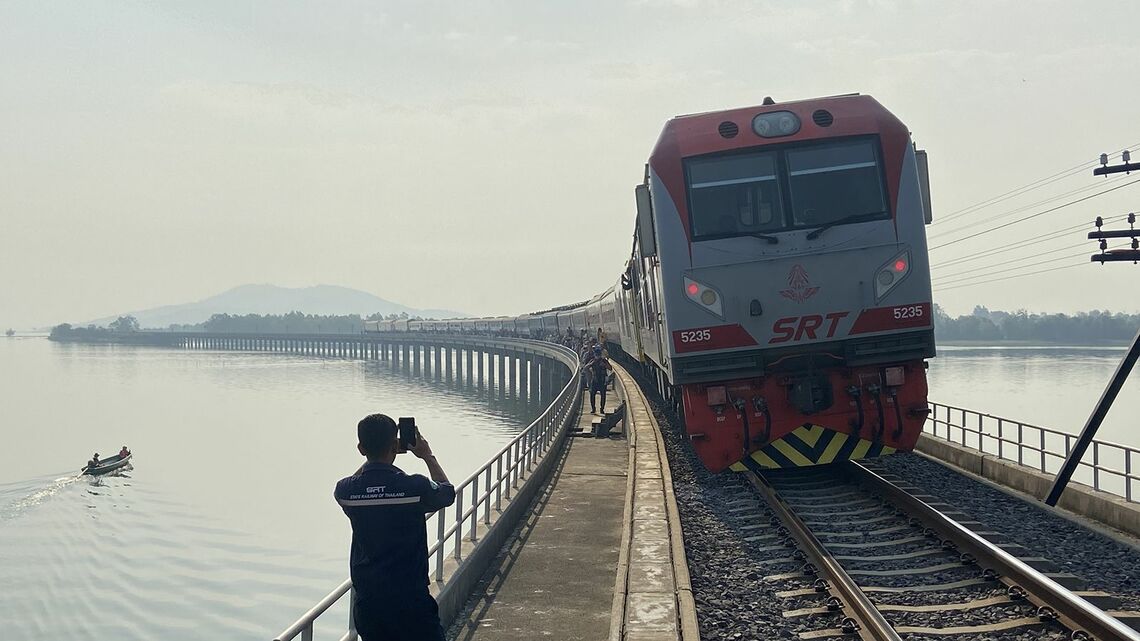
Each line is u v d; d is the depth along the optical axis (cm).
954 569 963
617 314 3734
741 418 1312
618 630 771
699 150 1299
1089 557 1020
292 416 8700
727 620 840
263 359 19962
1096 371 13175
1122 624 701
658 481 1486
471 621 876
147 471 5666
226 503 4619
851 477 1488
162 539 3778
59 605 2808
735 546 1120
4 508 4469
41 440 7231
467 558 965
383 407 9238
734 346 1280
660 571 946
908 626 801
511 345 9525
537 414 8350
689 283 1284
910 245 1284
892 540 1109
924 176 1319
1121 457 5834
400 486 503
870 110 1320
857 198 1291
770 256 1278
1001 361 16112
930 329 1285
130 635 2527
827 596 890
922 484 1500
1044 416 7594
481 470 1080
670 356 1295
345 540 3794
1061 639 746
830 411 1311
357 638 580
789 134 1302
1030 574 844
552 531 1283
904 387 1312
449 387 11838
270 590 3023
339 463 5994
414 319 15075
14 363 18850
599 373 2830
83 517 4247
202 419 8519
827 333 1278
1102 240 1973
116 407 9769
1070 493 1282
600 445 2283
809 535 1062
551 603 935
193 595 2945
